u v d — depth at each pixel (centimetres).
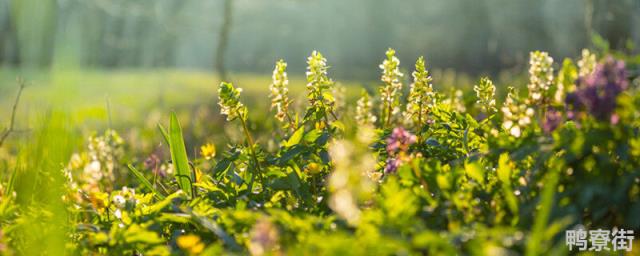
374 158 305
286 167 301
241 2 5550
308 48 5928
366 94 366
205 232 259
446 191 241
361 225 205
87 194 322
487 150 253
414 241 182
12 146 527
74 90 222
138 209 284
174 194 288
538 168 235
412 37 4803
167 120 1072
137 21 6806
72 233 262
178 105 1669
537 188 235
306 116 315
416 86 317
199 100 1778
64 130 297
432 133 318
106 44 6544
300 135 306
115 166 439
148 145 633
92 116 1170
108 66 6662
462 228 208
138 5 4103
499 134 268
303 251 198
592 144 222
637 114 227
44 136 331
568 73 268
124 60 6950
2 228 285
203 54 7325
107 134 440
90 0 4347
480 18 4200
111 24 6488
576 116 231
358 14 5438
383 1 5172
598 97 220
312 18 5822
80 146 512
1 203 305
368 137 308
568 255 216
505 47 3781
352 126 393
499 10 3797
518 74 893
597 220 229
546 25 3206
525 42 3550
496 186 251
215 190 301
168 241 279
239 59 6028
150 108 1680
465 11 4309
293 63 5997
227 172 338
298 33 5944
